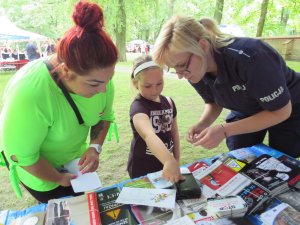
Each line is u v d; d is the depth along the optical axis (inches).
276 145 67.9
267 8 382.0
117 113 174.9
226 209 38.0
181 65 46.2
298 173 46.7
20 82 40.7
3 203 90.2
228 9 443.5
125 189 45.4
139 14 508.1
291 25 452.8
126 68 382.3
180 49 44.0
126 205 42.1
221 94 55.0
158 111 66.5
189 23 45.1
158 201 42.0
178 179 45.9
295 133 63.5
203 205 41.6
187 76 48.4
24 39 421.4
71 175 48.7
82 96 44.8
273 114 46.7
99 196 44.4
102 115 58.0
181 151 122.2
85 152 54.6
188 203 42.1
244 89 49.1
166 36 45.6
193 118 164.4
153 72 62.2
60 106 44.0
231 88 51.2
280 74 45.0
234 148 76.0
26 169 46.4
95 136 57.9
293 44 333.1
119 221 39.2
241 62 44.5
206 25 49.2
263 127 47.9
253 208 39.5
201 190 44.9
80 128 50.4
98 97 48.5
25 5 759.1
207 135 47.6
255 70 43.4
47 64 43.0
